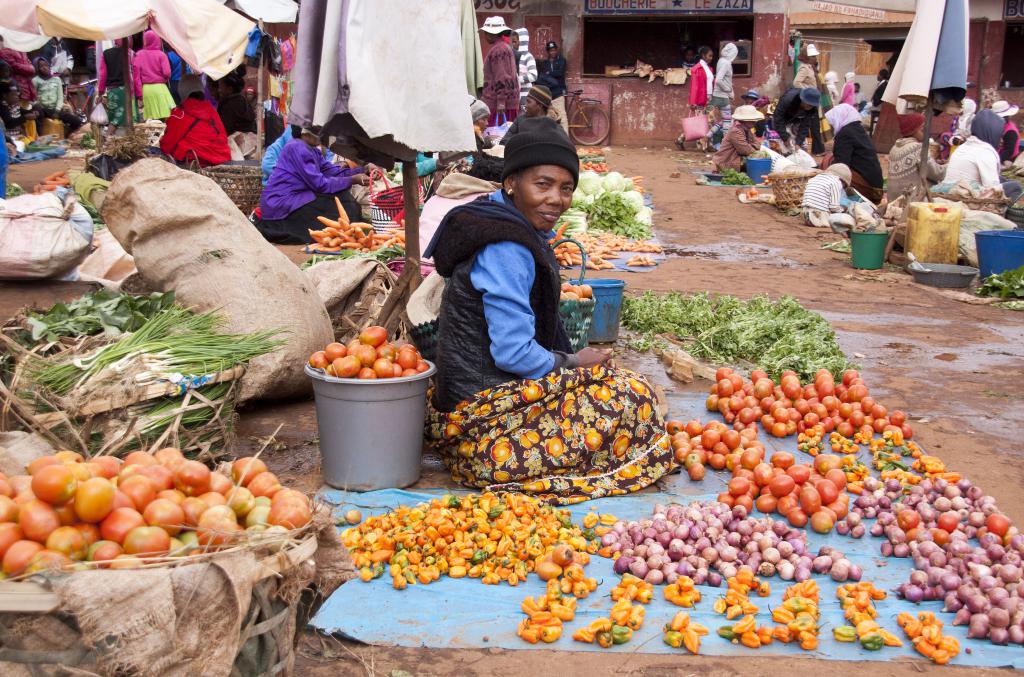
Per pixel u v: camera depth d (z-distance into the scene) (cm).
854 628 306
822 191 1308
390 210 988
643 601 323
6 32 1395
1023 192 1251
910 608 325
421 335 470
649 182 1788
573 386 406
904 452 462
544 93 984
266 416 512
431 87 423
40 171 1555
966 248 1022
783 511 389
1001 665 292
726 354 643
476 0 2494
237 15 1135
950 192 1128
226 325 492
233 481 246
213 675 197
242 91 1495
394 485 411
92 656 188
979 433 514
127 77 1159
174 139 1187
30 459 302
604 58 2820
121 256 794
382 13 407
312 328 518
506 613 317
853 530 378
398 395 396
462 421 405
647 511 394
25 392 364
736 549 351
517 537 351
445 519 353
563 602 318
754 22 2478
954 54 1041
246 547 206
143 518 213
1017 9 2553
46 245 748
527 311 396
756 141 1831
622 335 697
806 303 849
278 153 1141
